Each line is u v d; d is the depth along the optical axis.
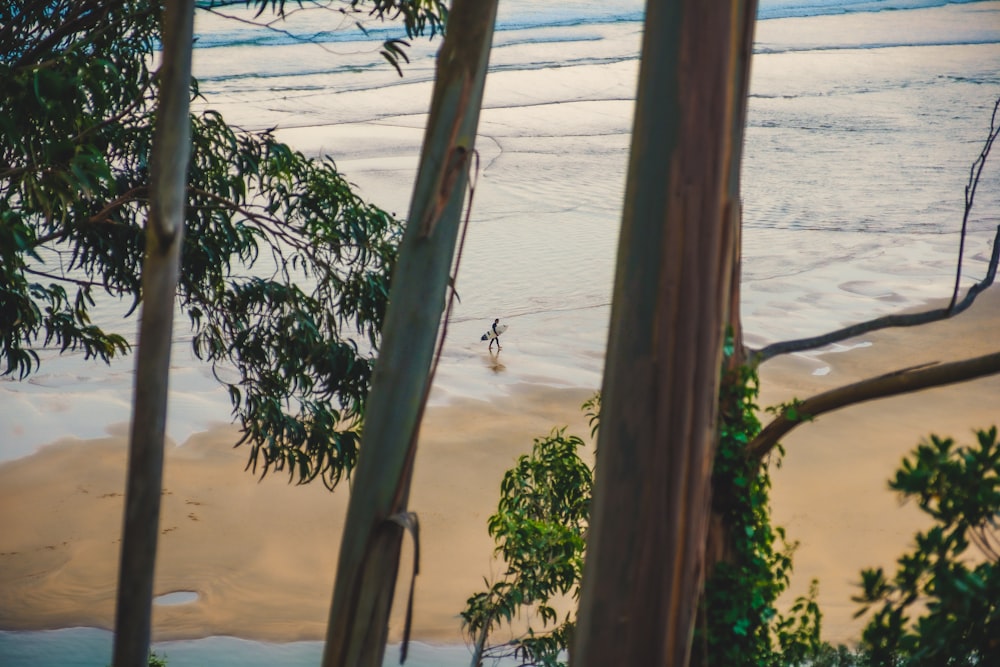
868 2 115.50
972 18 107.00
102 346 12.97
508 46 100.62
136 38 12.17
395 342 5.95
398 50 9.17
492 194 63.38
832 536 24.94
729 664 7.07
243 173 12.48
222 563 23.70
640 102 4.32
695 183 4.23
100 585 22.47
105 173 9.48
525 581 10.48
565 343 40.91
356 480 6.07
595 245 54.38
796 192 62.84
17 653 19.55
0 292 11.26
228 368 36.44
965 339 40.00
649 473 4.29
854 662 7.57
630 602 4.32
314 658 20.27
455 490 27.83
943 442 4.55
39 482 27.50
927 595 4.52
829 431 31.33
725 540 7.12
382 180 63.25
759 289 46.72
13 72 9.79
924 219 57.41
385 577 6.04
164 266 5.84
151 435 5.92
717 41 4.21
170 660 19.73
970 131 73.81
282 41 96.25
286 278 13.10
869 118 77.75
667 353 4.27
